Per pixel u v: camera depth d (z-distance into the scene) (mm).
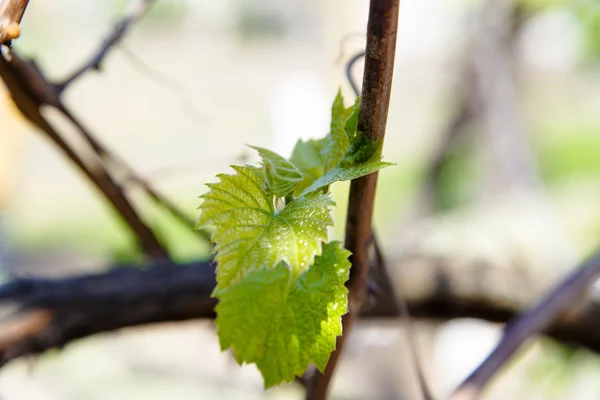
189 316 720
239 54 5223
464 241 1382
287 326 383
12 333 652
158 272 720
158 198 771
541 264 958
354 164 405
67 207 3902
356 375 1777
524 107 2037
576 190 3191
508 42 1868
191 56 5207
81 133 692
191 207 3408
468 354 1999
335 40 2064
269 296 385
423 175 2164
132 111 4855
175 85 759
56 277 707
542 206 1570
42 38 3318
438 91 2293
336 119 431
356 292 457
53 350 730
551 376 1190
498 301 862
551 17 1824
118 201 766
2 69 604
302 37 3641
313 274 389
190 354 2180
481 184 1993
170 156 4270
